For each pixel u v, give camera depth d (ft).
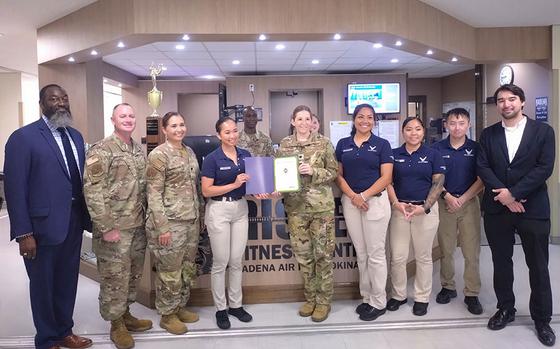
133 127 9.30
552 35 19.42
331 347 9.16
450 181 11.07
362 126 10.10
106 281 9.14
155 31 15.37
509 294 9.88
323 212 10.06
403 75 30.35
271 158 9.87
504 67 22.38
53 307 9.07
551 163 8.98
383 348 9.07
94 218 8.58
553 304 11.29
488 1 16.81
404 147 10.67
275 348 9.14
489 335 9.59
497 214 9.70
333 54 24.06
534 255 9.29
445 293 11.71
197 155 13.08
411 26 16.60
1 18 18.62
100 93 23.18
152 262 11.48
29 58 27.22
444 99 33.47
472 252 11.02
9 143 8.32
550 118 19.43
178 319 10.09
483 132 10.00
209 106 34.99
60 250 8.96
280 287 11.73
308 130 10.15
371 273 10.44
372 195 9.95
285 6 15.65
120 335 9.31
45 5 17.11
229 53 23.36
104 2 16.40
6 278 14.84
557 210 18.94
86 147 9.52
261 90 29.71
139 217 9.43
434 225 10.50
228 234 9.96
